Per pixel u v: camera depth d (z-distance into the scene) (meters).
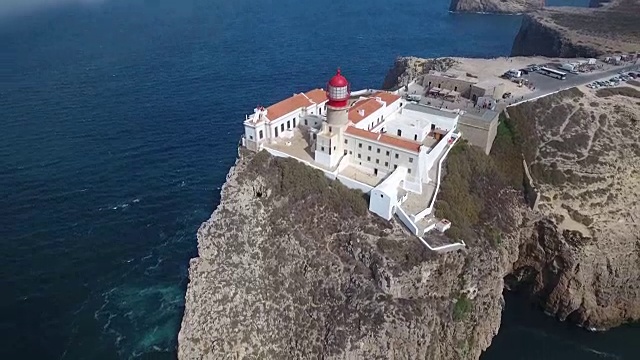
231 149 130.88
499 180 97.38
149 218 106.25
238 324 77.69
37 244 98.06
